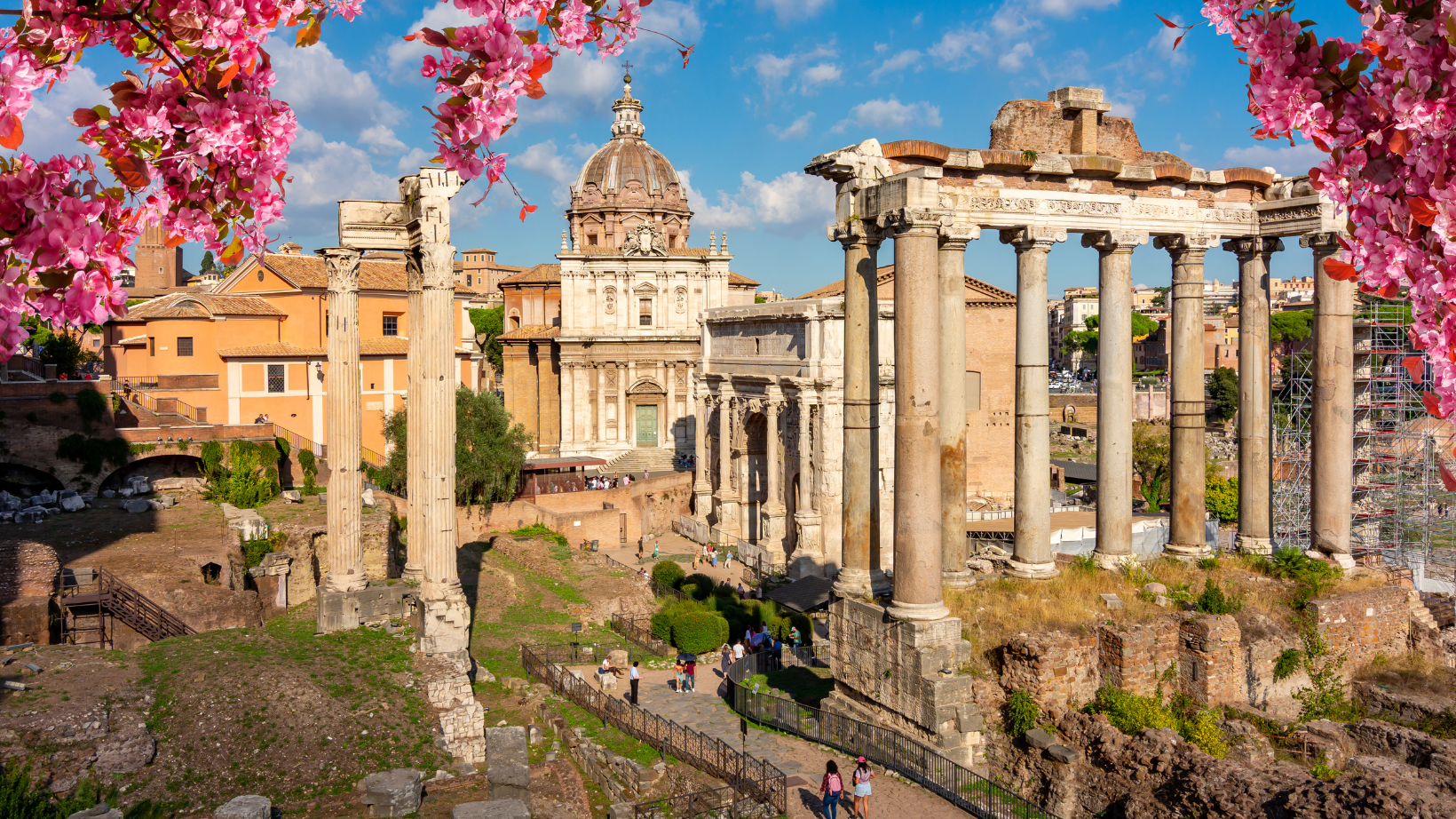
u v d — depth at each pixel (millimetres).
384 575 47812
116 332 73562
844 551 28578
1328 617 29516
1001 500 88750
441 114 8062
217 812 20672
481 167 8258
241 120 7941
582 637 47344
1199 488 33219
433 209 32062
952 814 23156
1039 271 29578
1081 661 26125
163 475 58156
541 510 76875
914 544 25375
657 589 60188
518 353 108062
